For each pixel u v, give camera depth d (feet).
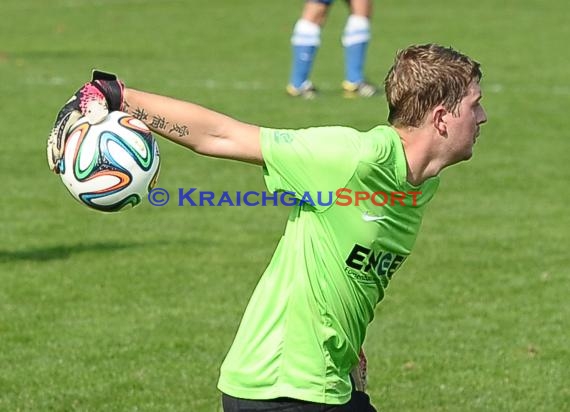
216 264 88.79
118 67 190.80
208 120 36.91
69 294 80.69
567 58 202.18
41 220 101.50
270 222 102.42
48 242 94.32
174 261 89.40
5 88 166.91
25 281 83.46
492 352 70.13
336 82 178.81
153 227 99.86
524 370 67.10
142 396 62.59
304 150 36.78
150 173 37.29
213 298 80.38
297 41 161.27
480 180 118.32
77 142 36.73
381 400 62.23
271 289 38.29
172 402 61.82
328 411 38.01
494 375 66.23
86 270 86.48
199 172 121.29
